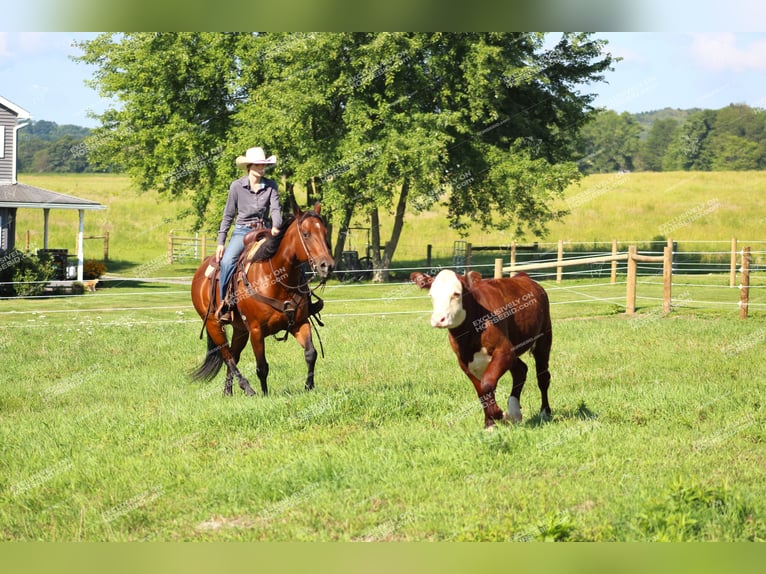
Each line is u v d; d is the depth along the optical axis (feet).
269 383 41.55
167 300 89.81
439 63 106.01
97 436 30.42
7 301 87.92
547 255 144.05
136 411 34.17
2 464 27.81
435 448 26.61
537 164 110.83
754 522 20.38
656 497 21.22
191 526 21.89
